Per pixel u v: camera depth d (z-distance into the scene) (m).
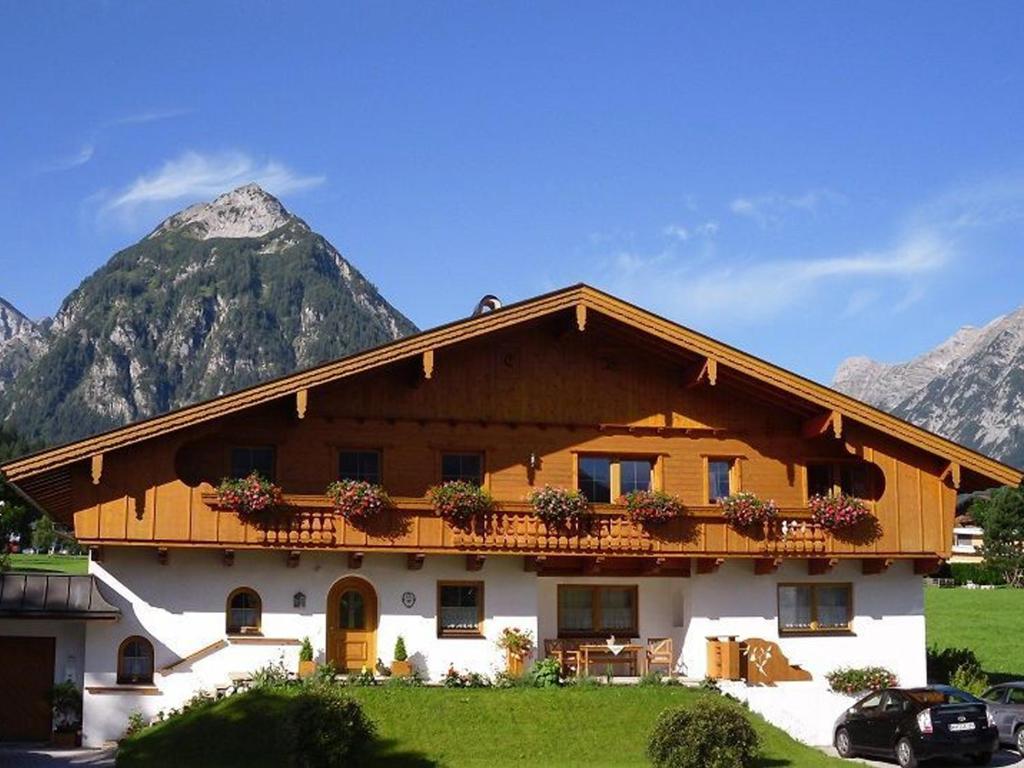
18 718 29.23
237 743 25.59
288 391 29.02
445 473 31.34
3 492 84.44
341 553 30.31
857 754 27.42
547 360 32.09
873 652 33.06
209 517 28.98
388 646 30.38
